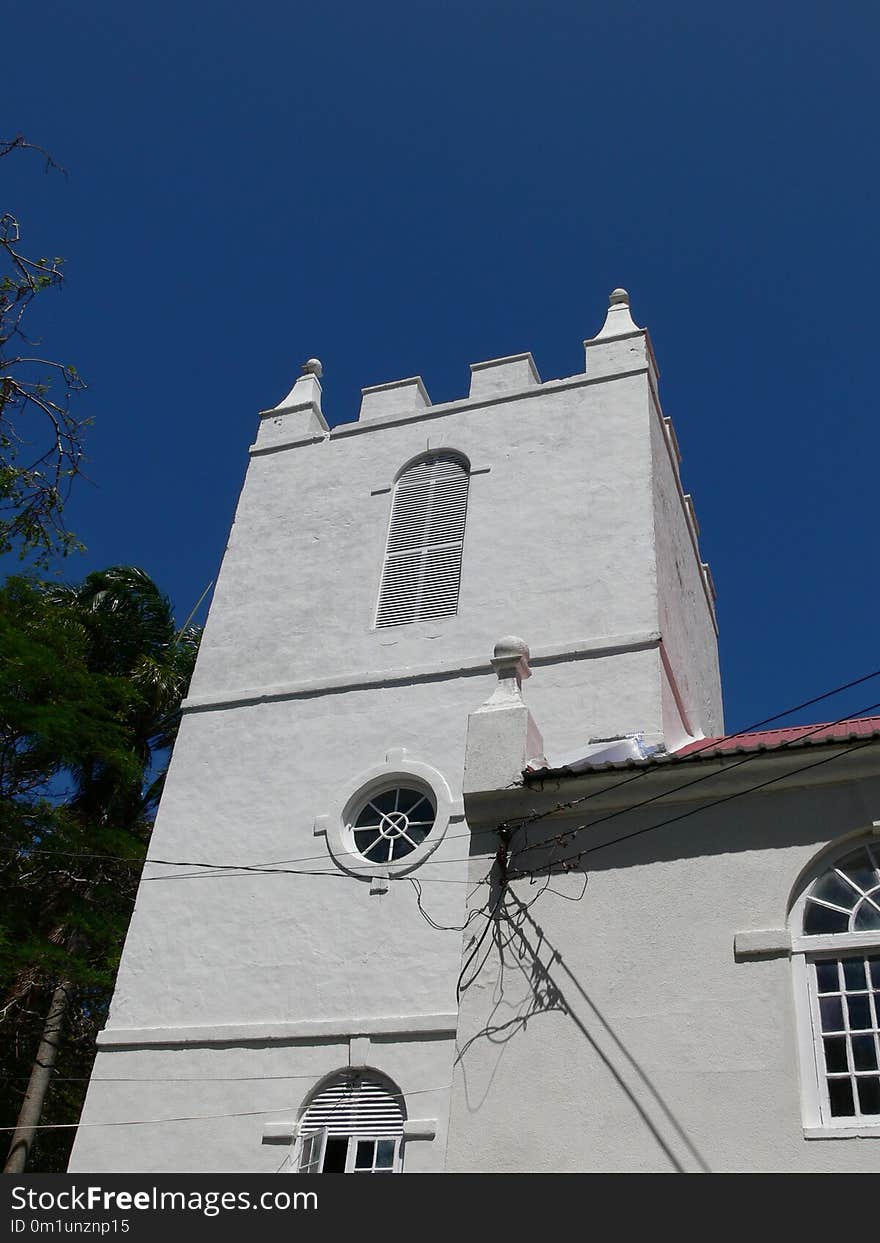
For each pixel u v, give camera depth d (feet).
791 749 36.06
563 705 56.03
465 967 36.65
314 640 64.44
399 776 56.29
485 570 63.36
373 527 68.54
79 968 66.03
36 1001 78.07
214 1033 50.80
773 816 35.81
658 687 55.01
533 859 37.99
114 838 73.36
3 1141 75.51
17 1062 77.30
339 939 51.90
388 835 54.95
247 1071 49.34
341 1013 49.57
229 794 59.47
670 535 67.51
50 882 74.38
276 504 72.49
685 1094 32.07
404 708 59.16
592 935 35.78
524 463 67.26
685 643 67.15
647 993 34.14
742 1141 30.86
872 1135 29.84
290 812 57.36
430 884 51.88
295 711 61.52
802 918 34.06
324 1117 47.11
